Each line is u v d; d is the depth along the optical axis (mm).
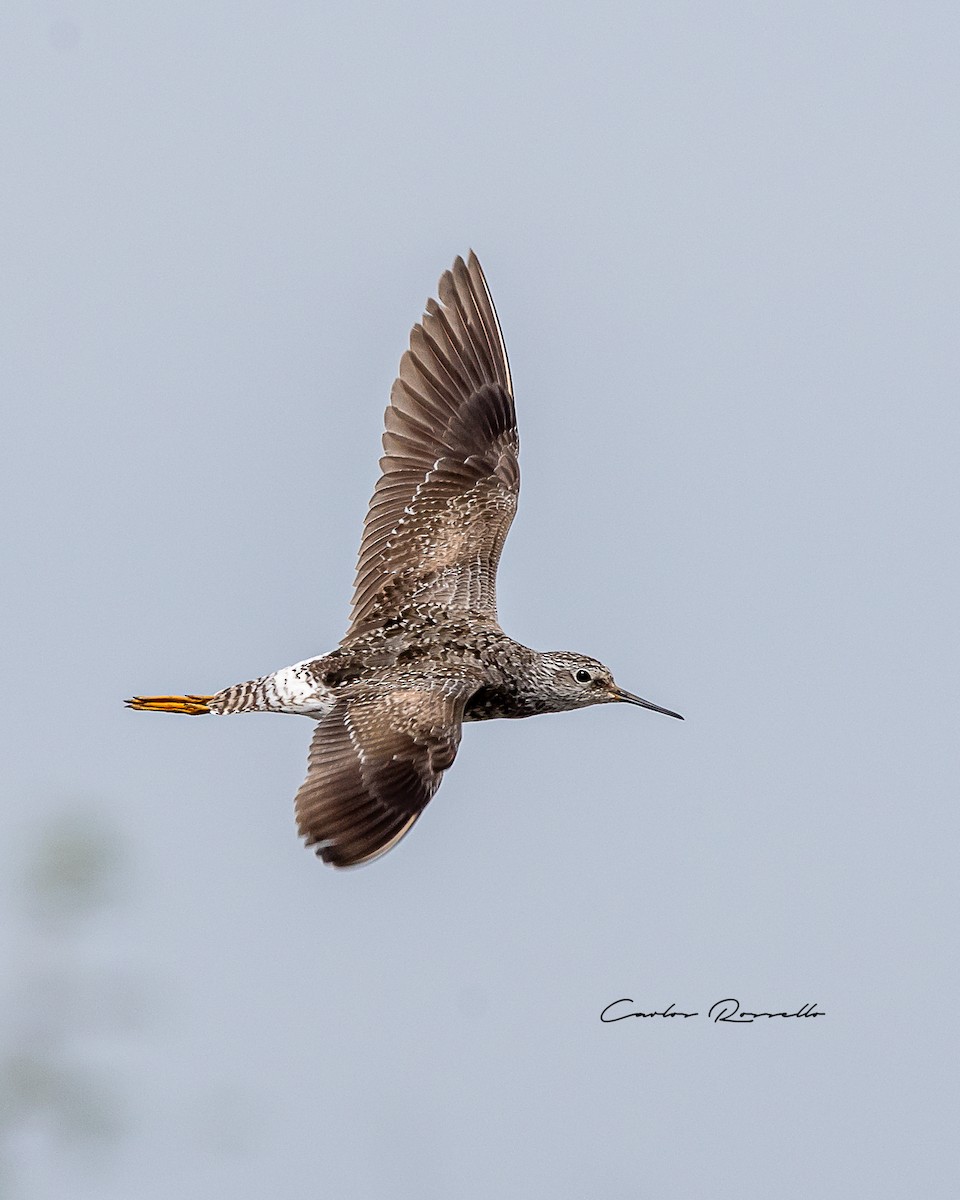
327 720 17672
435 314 20859
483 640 19203
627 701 20062
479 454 20469
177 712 18766
